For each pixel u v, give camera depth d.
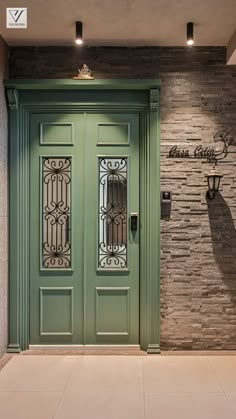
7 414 2.25
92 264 3.29
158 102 3.17
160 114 3.22
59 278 3.29
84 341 3.28
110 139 3.28
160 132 3.21
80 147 3.28
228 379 2.71
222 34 3.04
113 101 3.23
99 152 3.28
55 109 3.27
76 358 3.10
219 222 3.23
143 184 3.25
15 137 3.20
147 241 3.22
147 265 3.21
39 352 3.21
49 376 2.76
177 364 2.97
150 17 2.81
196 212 3.22
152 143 3.19
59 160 3.28
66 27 2.95
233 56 3.08
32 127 3.28
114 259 3.29
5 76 3.15
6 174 3.18
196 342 3.24
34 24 2.89
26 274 3.28
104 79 3.12
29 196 3.29
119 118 3.27
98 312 3.29
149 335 3.20
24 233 3.27
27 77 3.22
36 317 3.30
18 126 3.23
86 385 2.62
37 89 3.21
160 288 3.23
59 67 3.22
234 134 3.22
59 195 3.29
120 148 3.28
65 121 3.28
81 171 3.28
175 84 3.23
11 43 3.18
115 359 3.07
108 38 3.11
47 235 3.30
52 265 3.30
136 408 2.32
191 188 3.22
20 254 3.25
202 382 2.66
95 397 2.45
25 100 3.24
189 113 3.22
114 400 2.41
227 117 3.22
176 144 3.22
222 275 3.23
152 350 3.18
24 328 3.27
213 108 3.22
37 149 3.28
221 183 3.22
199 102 3.23
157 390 2.55
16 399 2.42
